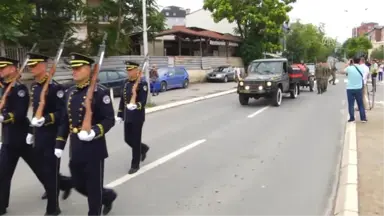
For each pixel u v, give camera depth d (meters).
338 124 11.84
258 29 43.62
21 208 5.33
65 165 7.40
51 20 21.05
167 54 40.97
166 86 24.59
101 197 4.49
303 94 22.12
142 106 6.82
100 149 4.37
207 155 8.17
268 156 8.07
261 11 42.19
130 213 5.17
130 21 27.16
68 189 5.50
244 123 12.18
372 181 5.95
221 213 5.18
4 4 17.92
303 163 7.54
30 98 4.93
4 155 4.97
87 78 4.30
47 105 4.83
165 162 7.63
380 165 6.81
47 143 4.84
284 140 9.61
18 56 19.38
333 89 25.75
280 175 6.80
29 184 6.36
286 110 15.12
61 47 5.14
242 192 5.96
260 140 9.63
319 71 22.25
